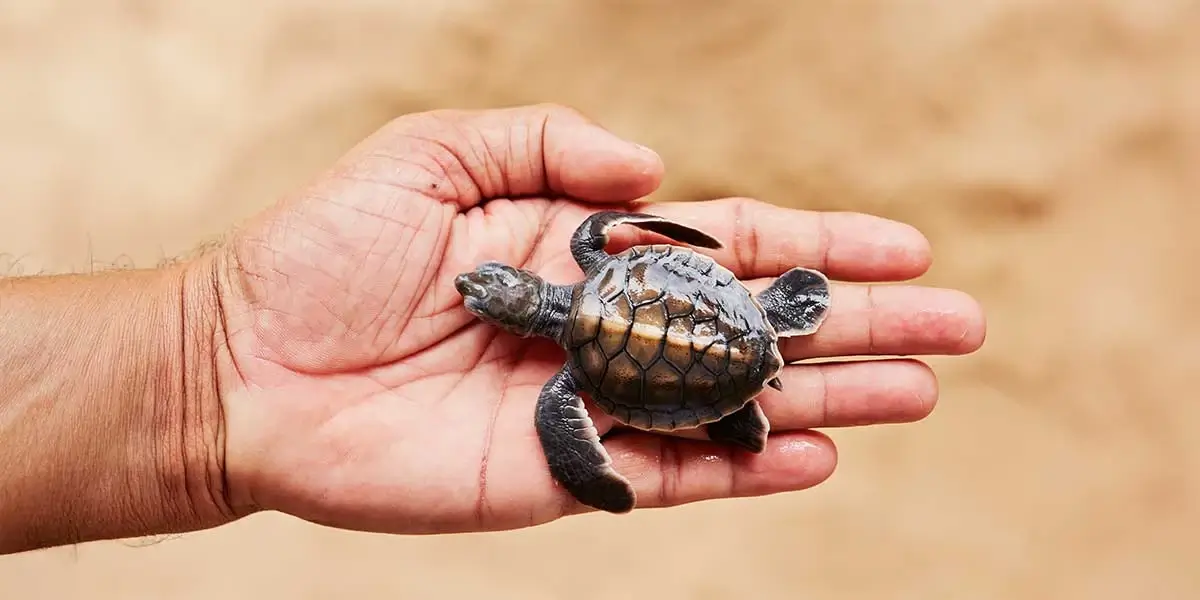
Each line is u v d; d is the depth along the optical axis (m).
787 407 0.41
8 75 0.54
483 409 0.40
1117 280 0.50
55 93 0.54
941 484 0.50
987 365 0.50
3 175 0.53
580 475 0.39
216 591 0.50
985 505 0.49
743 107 0.51
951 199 0.50
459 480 0.39
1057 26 0.50
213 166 0.53
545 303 0.40
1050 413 0.50
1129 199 0.50
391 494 0.39
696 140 0.51
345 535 0.51
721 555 0.50
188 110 0.53
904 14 0.50
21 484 0.39
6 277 0.40
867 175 0.50
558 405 0.40
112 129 0.53
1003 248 0.50
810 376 0.41
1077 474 0.49
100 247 0.53
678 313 0.39
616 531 0.50
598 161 0.41
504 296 0.40
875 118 0.50
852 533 0.49
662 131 0.51
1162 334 0.49
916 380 0.40
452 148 0.41
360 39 0.53
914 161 0.50
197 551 0.51
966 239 0.50
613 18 0.51
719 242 0.41
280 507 0.40
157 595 0.50
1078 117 0.50
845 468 0.50
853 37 0.50
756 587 0.49
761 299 0.41
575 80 0.52
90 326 0.39
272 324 0.39
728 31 0.51
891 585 0.49
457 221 0.41
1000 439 0.50
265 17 0.53
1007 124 0.50
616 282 0.40
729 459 0.40
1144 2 0.49
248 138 0.53
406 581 0.50
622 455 0.40
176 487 0.40
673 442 0.41
